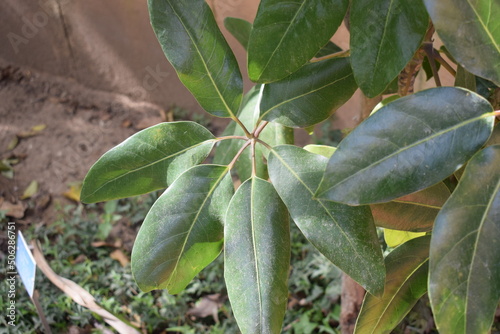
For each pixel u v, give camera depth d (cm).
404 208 58
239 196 55
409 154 45
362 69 50
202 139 60
